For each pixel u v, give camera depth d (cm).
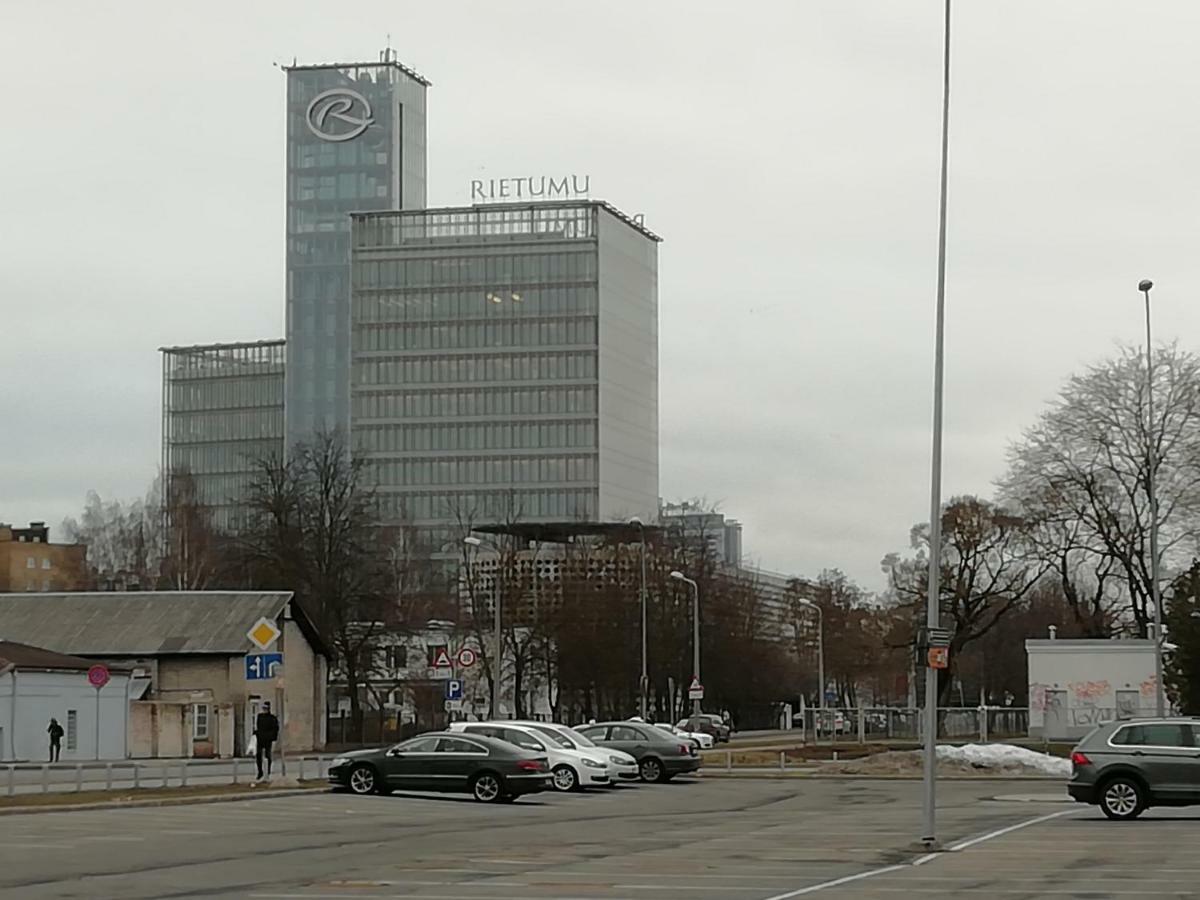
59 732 6334
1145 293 6112
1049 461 7350
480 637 8800
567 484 15250
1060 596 11094
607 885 1930
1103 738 3170
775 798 4166
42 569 15788
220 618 7781
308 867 2198
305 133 16838
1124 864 2192
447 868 2175
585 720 9606
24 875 2084
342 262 16425
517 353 15475
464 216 15750
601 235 15562
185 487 11781
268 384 17575
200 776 4878
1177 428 7131
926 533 8788
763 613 11819
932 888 1884
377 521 9950
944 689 8038
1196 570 6488
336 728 9306
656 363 16975
